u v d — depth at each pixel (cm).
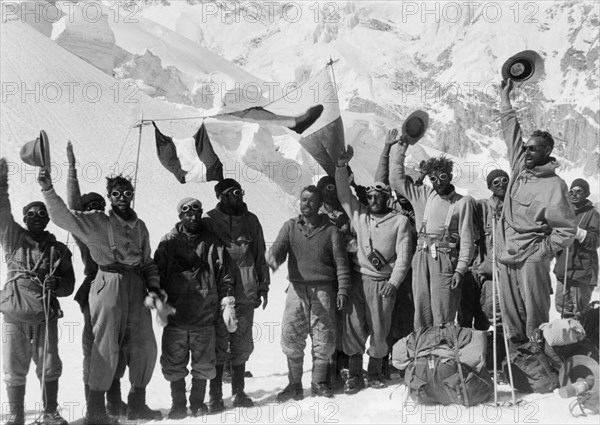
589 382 763
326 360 866
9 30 5134
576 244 1016
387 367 945
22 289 766
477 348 795
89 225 767
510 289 860
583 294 1015
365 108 15262
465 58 16838
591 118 14512
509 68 891
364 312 890
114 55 6475
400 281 873
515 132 875
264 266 880
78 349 1244
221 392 842
